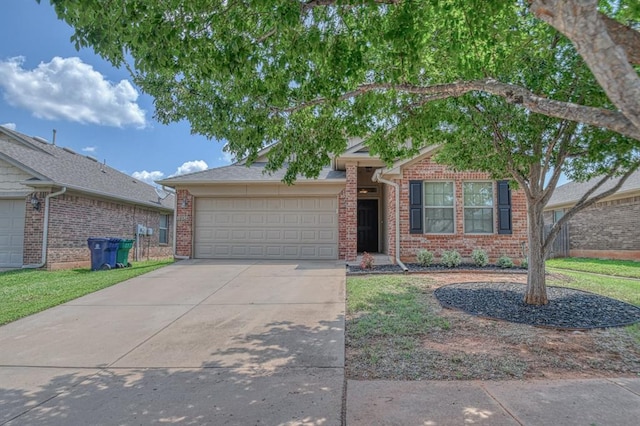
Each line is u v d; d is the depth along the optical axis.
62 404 3.22
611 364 3.93
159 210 17.80
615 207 14.65
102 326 5.55
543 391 3.30
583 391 3.30
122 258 12.04
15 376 3.84
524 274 9.33
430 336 4.83
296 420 2.87
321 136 6.50
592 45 2.22
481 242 10.95
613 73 2.18
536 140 6.02
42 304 6.73
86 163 16.03
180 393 3.40
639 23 4.07
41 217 11.55
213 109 5.69
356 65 4.10
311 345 4.62
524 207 10.93
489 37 4.50
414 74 4.79
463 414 2.91
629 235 14.02
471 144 6.30
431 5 3.62
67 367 4.06
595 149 5.71
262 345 4.66
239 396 3.31
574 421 2.79
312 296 7.20
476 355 4.18
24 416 3.02
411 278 8.80
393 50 4.15
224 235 12.62
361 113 5.99
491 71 5.17
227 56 3.71
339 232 12.33
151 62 3.62
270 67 4.53
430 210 11.16
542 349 4.34
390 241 11.62
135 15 3.25
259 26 4.27
